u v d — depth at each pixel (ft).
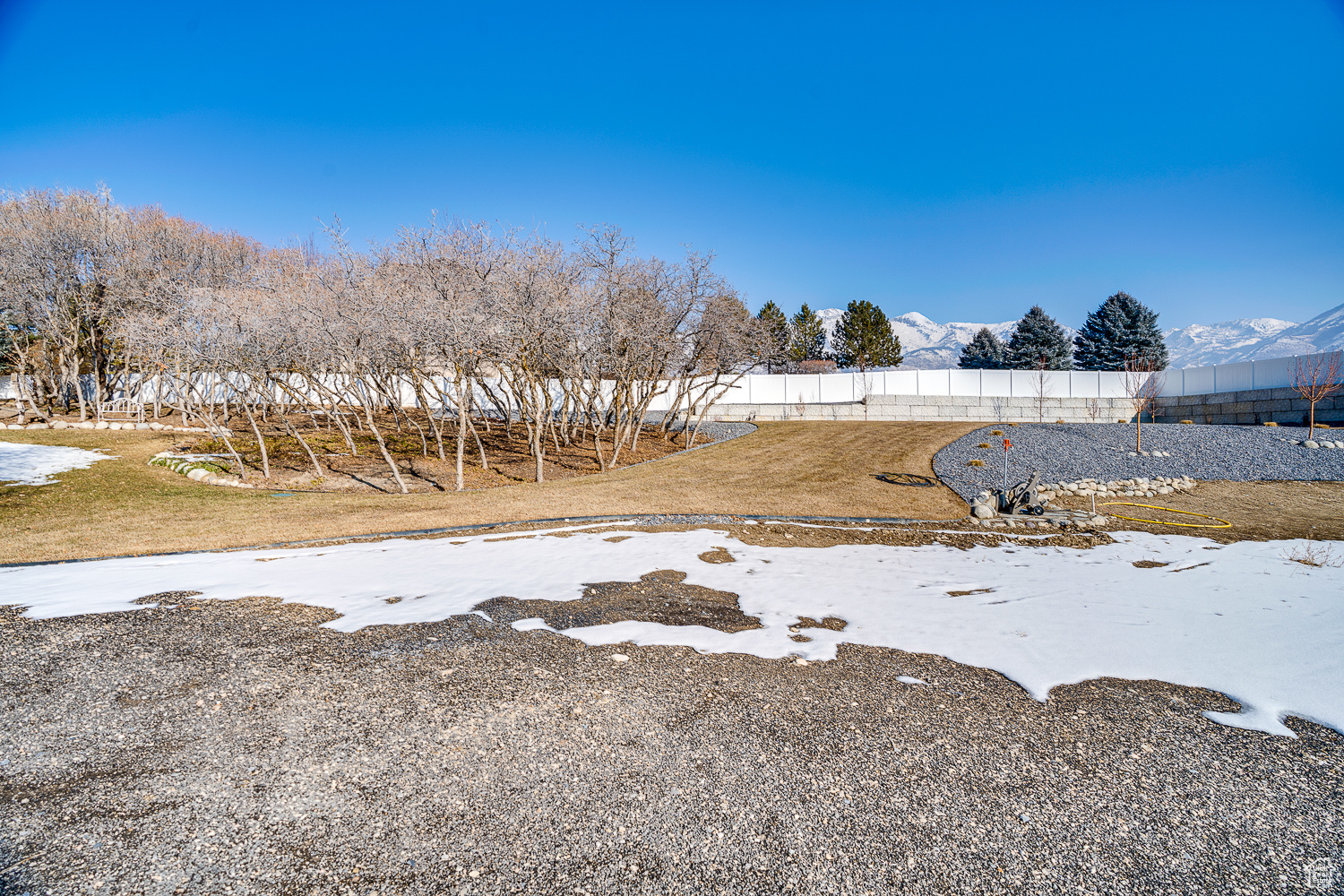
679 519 47.83
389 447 82.89
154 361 81.76
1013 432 85.51
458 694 17.01
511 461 78.23
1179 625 23.75
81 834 10.88
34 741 14.15
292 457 76.07
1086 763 13.84
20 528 44.04
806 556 36.40
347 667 18.80
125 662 18.92
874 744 14.60
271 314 58.70
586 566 32.71
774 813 11.85
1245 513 50.55
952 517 50.90
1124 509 52.70
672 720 15.64
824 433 93.09
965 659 20.22
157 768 13.10
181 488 59.16
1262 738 15.03
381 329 59.36
